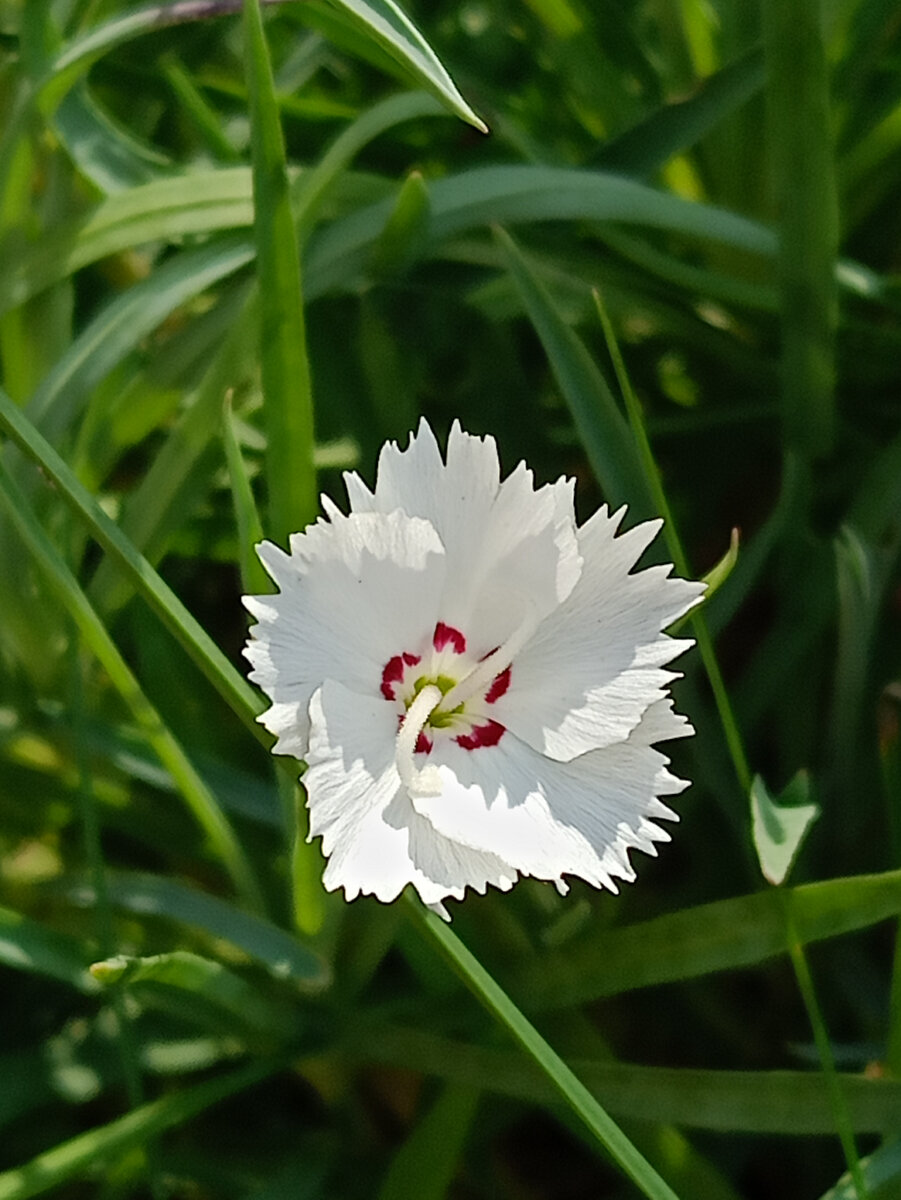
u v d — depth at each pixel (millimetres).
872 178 192
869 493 172
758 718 168
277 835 154
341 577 111
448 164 200
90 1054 142
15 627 150
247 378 158
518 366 173
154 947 145
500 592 115
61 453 161
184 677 160
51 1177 120
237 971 142
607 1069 129
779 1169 158
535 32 208
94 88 187
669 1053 163
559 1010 138
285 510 127
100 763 153
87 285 186
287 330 125
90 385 153
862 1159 126
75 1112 156
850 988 156
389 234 163
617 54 200
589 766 115
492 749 115
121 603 152
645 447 131
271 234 124
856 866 166
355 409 167
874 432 193
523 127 207
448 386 173
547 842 111
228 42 201
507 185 168
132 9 154
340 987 138
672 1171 132
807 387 179
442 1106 134
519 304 181
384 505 113
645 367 200
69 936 132
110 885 140
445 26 211
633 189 172
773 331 194
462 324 170
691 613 129
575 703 115
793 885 162
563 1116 134
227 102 197
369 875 106
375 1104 155
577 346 153
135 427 159
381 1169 147
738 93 179
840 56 188
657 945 130
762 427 194
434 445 114
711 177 203
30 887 144
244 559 123
